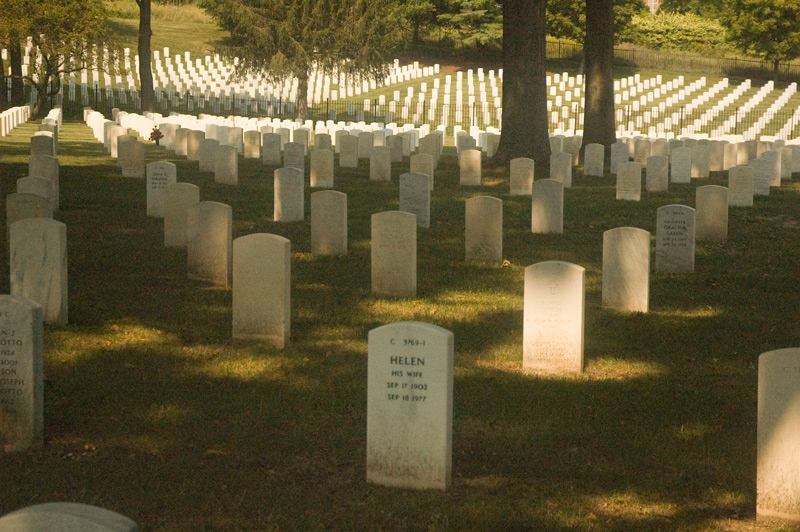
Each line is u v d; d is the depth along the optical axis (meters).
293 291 13.23
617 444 7.86
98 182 24.41
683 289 13.88
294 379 9.42
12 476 6.98
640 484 7.09
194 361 9.91
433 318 11.92
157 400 8.73
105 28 51.00
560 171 26.86
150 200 18.98
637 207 22.64
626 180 23.91
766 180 25.66
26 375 7.43
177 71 67.94
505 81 29.94
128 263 14.64
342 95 64.81
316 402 8.77
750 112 59.22
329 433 8.02
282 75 57.00
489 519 6.41
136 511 6.45
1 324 7.41
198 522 6.30
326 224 15.70
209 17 91.31
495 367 10.03
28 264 10.88
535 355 9.91
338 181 27.09
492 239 15.52
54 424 8.08
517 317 12.10
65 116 51.75
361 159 34.28
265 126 37.66
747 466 7.43
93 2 50.06
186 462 7.33
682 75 73.31
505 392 9.13
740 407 8.86
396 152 33.56
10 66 53.19
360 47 58.69
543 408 8.71
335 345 10.64
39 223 10.80
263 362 9.91
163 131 36.22
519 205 22.75
